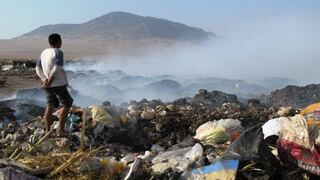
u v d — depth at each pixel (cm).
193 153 618
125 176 539
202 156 586
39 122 849
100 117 788
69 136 711
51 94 727
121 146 757
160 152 694
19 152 588
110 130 773
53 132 729
